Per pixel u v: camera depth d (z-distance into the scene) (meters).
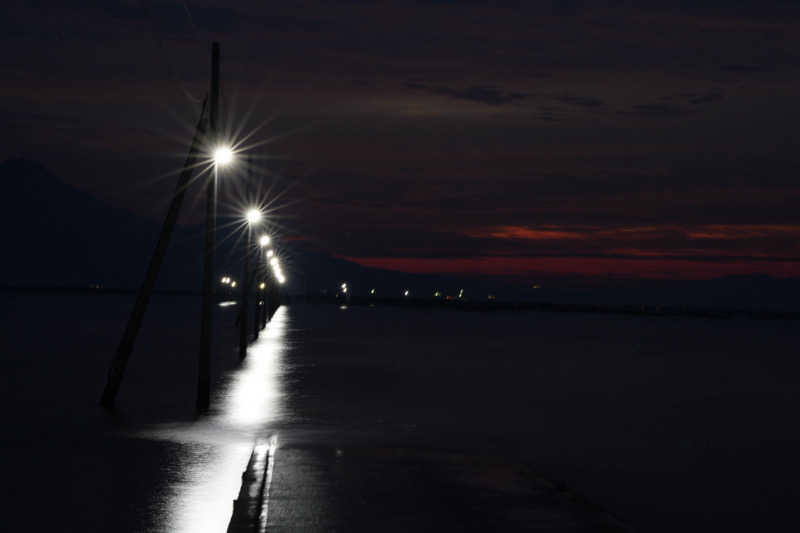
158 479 11.67
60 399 21.14
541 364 36.03
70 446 14.32
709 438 16.89
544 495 9.95
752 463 14.19
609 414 20.22
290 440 14.98
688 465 13.85
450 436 15.96
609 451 14.98
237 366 31.69
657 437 16.83
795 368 37.97
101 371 28.89
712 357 45.19
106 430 16.11
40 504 10.18
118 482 11.46
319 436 15.50
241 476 11.87
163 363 32.59
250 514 8.84
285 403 20.61
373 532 8.16
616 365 37.09
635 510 10.73
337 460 12.20
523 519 8.77
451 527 8.41
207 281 19.83
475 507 9.30
